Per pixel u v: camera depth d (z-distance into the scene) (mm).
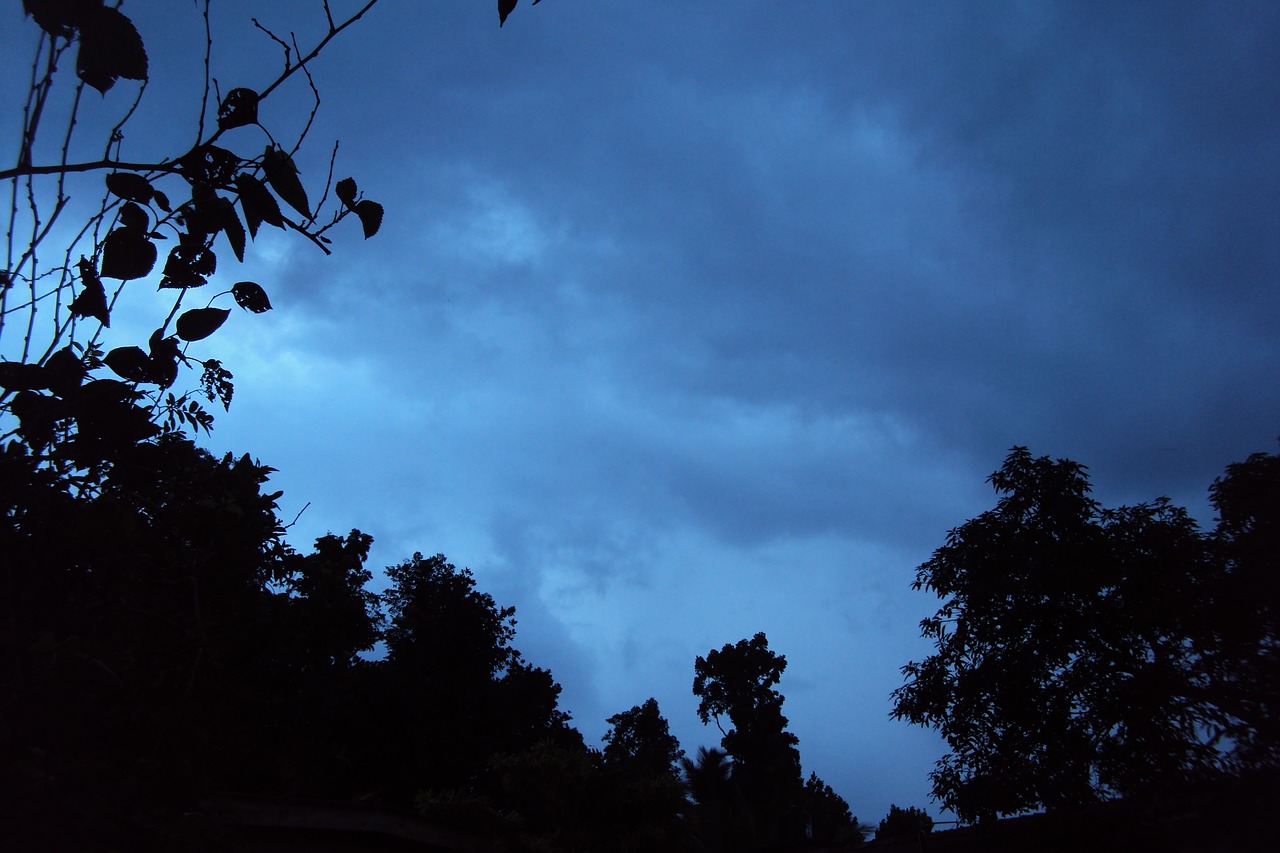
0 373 2033
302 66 1997
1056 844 10531
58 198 1937
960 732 13180
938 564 14414
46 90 1850
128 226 2102
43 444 2139
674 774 15359
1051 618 13156
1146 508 13562
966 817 12398
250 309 2326
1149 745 11531
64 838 1926
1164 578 12422
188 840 2207
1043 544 13570
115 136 1991
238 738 2836
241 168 2021
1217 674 11680
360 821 10062
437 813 12383
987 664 13328
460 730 28906
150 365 2293
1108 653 12742
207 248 2178
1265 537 11703
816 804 22984
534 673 33375
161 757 2273
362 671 27422
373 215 2127
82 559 2363
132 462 2469
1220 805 9555
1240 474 12109
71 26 1854
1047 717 12656
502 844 12281
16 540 2207
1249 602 11523
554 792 14477
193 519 2871
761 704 38781
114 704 2322
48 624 2258
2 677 1972
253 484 3371
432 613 32469
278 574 3400
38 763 1917
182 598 2789
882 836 13070
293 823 9445
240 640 3066
